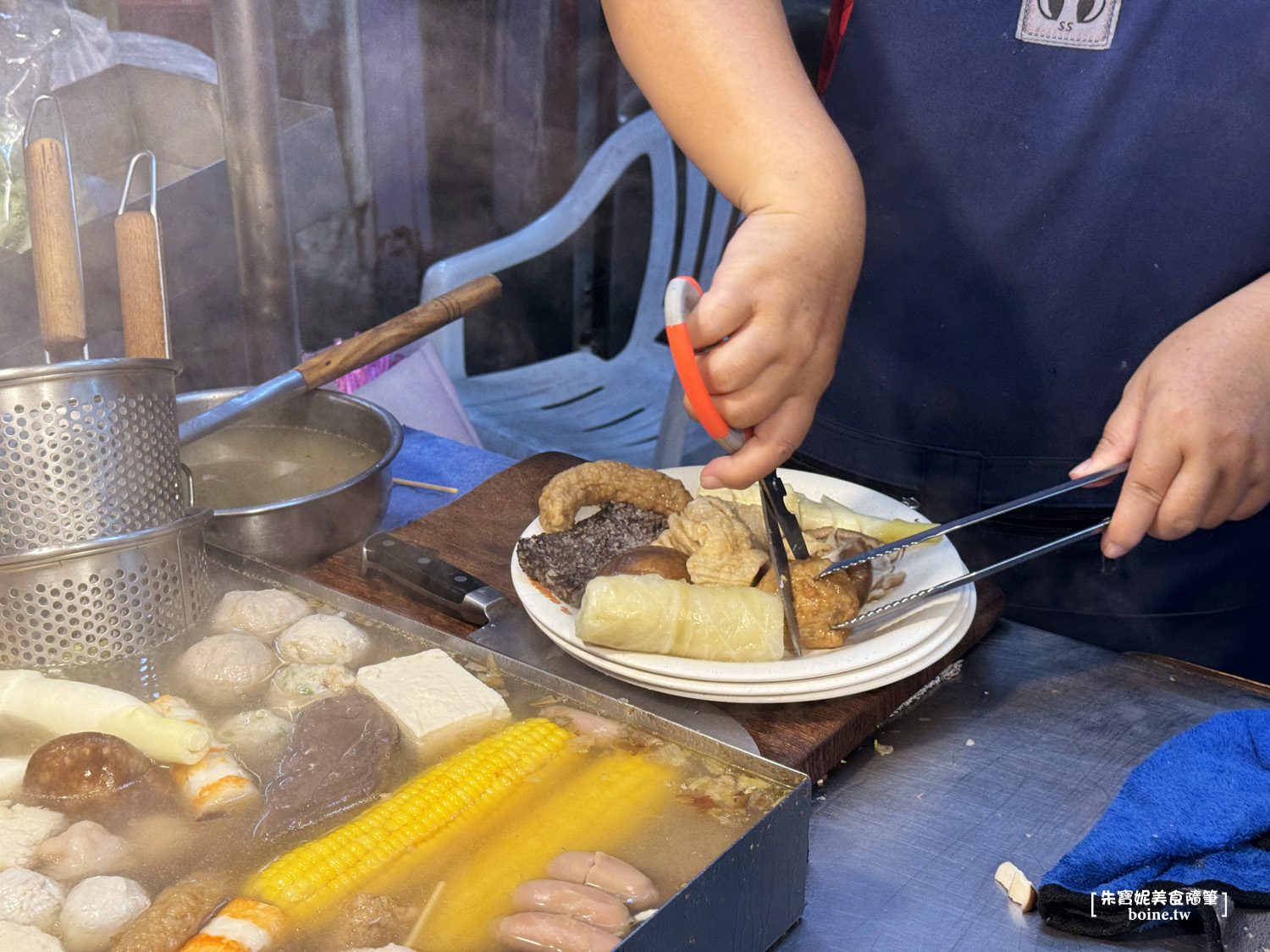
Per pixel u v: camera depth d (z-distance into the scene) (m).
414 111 3.01
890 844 1.04
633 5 1.11
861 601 1.23
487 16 2.98
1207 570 1.70
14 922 0.82
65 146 1.25
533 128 3.22
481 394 3.03
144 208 1.83
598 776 0.98
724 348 0.99
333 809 0.94
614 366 3.23
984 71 1.51
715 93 1.09
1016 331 1.61
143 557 1.14
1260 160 1.42
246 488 1.51
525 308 3.55
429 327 1.63
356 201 2.90
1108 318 1.56
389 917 0.83
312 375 1.52
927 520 1.45
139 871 0.88
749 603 1.16
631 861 0.88
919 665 1.17
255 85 1.61
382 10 2.80
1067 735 1.19
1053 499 1.66
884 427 1.76
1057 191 1.52
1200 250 1.49
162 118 2.08
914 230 1.62
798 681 1.12
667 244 3.20
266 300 1.77
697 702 1.16
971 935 0.94
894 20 1.55
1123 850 0.93
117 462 1.11
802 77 1.12
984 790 1.11
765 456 1.08
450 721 1.03
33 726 1.03
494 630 1.29
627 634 1.14
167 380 1.17
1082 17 1.42
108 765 0.95
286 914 0.83
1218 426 1.10
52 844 0.88
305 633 1.16
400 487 1.78
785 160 1.05
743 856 0.83
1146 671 1.30
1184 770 1.02
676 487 1.46
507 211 3.34
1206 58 1.39
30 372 1.03
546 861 0.88
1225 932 0.90
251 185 1.67
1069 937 0.94
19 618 1.10
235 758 1.01
